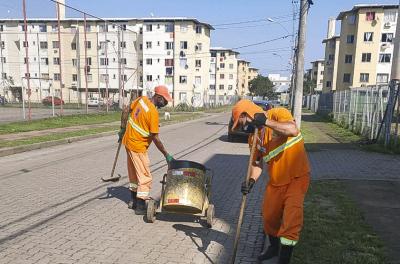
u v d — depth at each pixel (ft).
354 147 42.70
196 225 17.28
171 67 215.10
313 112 146.51
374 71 178.50
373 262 13.01
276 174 12.13
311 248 14.10
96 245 14.74
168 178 16.93
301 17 42.86
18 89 188.55
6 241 14.88
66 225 16.76
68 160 32.65
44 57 205.46
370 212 18.65
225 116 122.31
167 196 16.49
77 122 68.64
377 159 34.83
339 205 19.62
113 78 199.00
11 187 22.93
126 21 212.64
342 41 186.39
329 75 240.12
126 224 17.11
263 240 15.72
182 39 213.05
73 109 125.80
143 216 18.24
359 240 14.96
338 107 80.12
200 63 219.82
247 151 41.01
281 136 11.96
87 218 17.74
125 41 202.80
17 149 36.14
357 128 56.70
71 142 45.14
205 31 222.69
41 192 21.94
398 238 15.25
